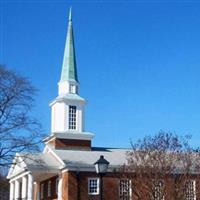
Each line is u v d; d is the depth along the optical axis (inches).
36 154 2346.2
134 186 1745.8
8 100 2102.6
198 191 1752.0
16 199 2466.8
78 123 2645.2
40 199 2534.5
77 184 2188.7
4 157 2124.8
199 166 1769.2
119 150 2546.8
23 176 2447.1
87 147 2583.7
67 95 2664.9
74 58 2770.7
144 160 1727.4
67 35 2807.6
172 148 1737.2
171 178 1660.9
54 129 2657.5
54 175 2358.5
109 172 2194.9
